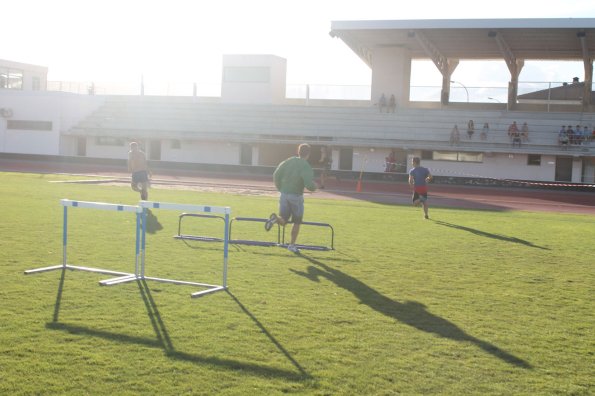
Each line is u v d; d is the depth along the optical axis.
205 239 13.78
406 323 7.71
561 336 7.39
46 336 6.64
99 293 8.54
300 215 12.77
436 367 6.20
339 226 17.52
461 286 10.04
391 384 5.72
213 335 6.89
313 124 52.06
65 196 22.53
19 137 55.72
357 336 7.09
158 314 7.62
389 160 47.53
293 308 8.20
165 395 5.29
